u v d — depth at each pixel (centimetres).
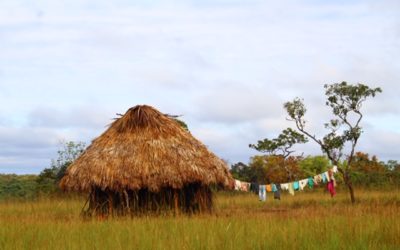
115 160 2284
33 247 1256
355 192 3762
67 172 2334
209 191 2412
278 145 5188
